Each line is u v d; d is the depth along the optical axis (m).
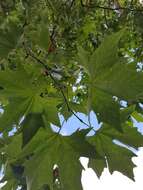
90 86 0.52
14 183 0.67
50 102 0.56
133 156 0.59
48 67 0.58
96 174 0.60
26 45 0.60
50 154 0.57
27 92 0.56
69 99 0.59
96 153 0.56
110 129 0.58
